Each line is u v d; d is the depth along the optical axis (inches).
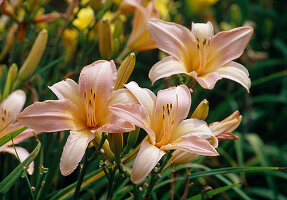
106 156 35.2
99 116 35.0
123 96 34.8
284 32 82.7
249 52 60.4
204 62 37.7
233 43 38.1
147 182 36.6
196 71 38.2
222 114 56.5
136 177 32.9
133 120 33.5
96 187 43.3
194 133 35.1
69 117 34.3
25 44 45.8
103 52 41.6
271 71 78.3
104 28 40.8
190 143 34.6
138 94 34.8
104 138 34.2
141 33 42.7
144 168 33.0
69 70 48.9
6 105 37.5
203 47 37.9
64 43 46.2
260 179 60.2
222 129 36.6
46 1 45.0
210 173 38.4
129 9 44.4
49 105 34.0
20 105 37.7
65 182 46.6
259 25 80.0
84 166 35.0
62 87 34.7
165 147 34.2
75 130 34.1
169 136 34.8
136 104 33.9
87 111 34.5
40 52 40.3
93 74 35.0
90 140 33.8
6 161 41.3
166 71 36.3
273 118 71.7
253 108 71.6
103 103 34.8
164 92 35.5
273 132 70.4
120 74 35.9
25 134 36.1
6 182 34.1
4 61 47.3
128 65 35.8
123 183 40.7
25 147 44.1
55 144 45.9
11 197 40.1
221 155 54.3
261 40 79.6
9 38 44.7
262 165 51.3
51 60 43.6
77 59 48.7
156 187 39.3
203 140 34.4
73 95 34.8
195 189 50.4
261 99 63.7
